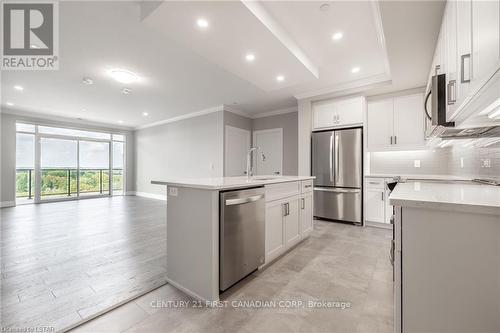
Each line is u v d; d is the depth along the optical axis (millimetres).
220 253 1703
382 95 3885
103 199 6965
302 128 4445
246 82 3908
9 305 1606
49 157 6473
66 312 1530
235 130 5809
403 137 3674
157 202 6355
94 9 2094
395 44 2350
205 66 3289
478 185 1672
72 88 4152
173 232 1931
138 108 5625
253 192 2016
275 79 3189
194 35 2121
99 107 5520
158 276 2066
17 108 5562
